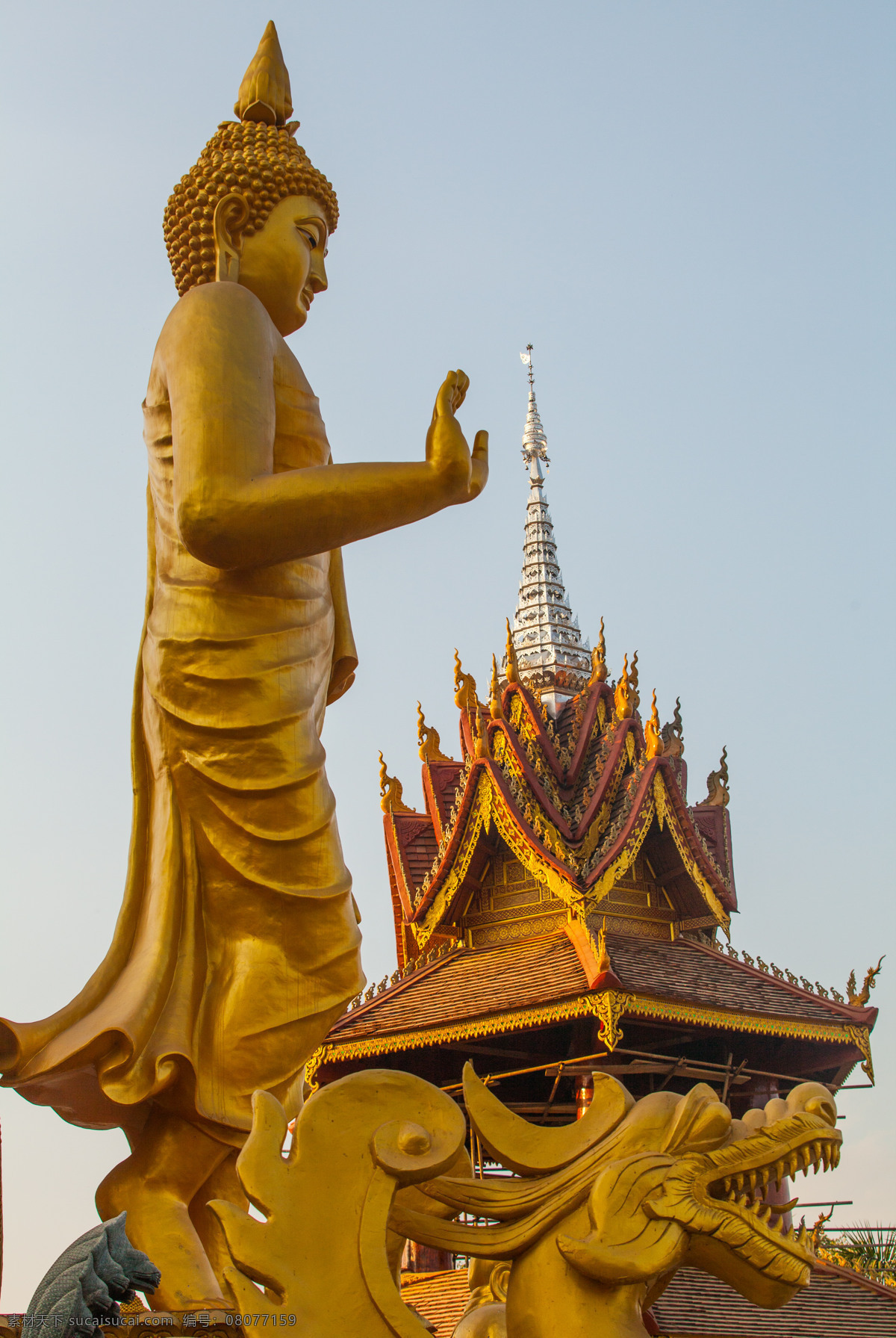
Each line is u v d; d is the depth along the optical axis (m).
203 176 8.16
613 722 32.19
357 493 6.63
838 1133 4.99
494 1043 29.02
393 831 33.19
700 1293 23.19
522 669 37.12
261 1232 4.71
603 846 29.27
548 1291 4.80
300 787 6.96
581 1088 26.92
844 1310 24.77
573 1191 4.91
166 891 6.77
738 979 29.42
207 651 6.97
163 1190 6.41
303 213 8.27
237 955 6.79
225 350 7.03
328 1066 28.53
